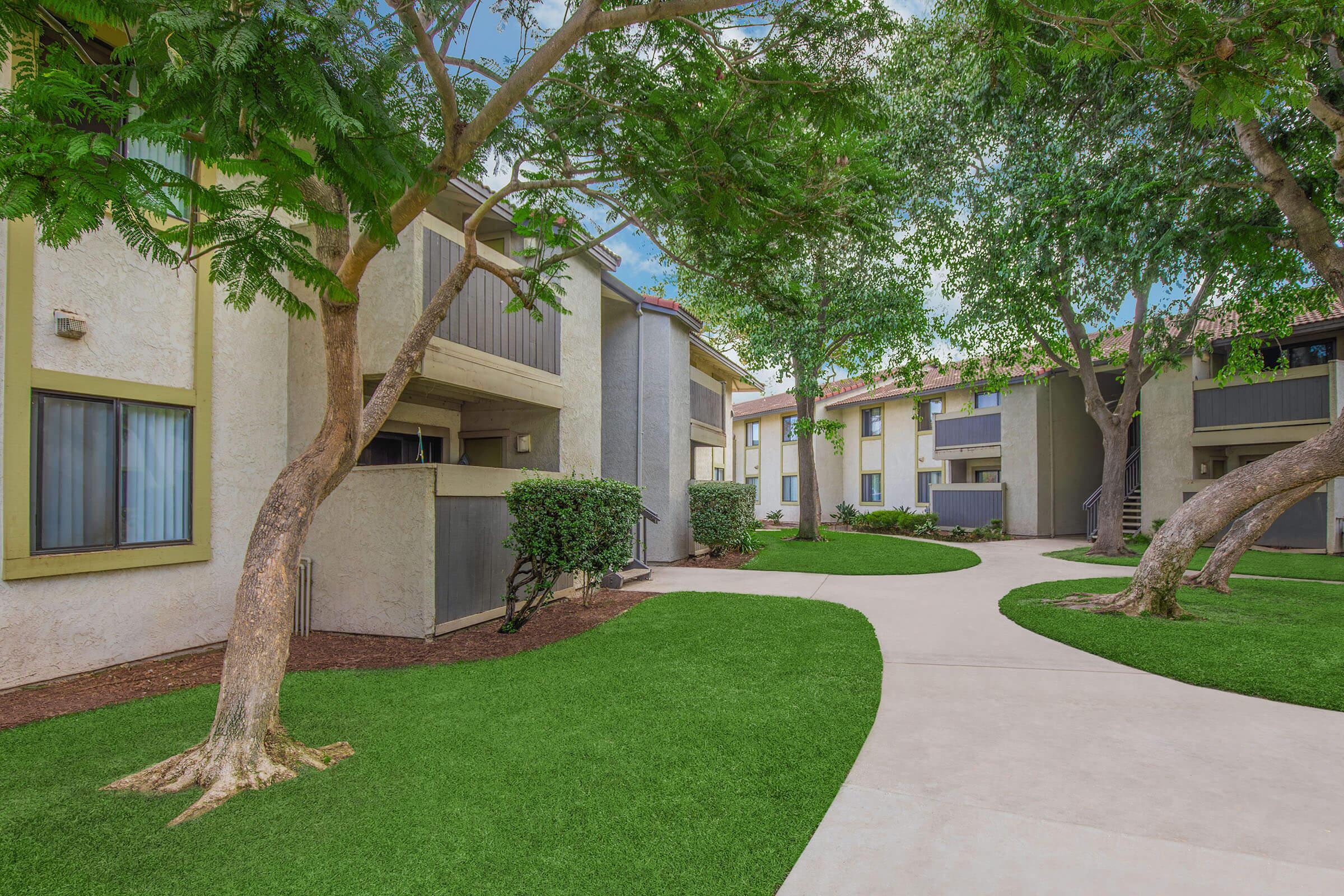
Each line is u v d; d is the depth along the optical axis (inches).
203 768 143.4
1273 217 373.7
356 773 147.5
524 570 349.4
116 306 241.9
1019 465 879.1
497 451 438.6
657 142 204.5
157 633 254.7
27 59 103.3
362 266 165.5
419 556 286.8
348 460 179.5
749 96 191.5
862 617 324.2
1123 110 418.9
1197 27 152.7
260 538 162.7
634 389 555.5
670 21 180.1
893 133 524.7
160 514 257.6
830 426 734.5
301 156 105.2
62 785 142.7
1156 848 116.3
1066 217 453.7
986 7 180.7
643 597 389.1
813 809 130.6
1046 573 503.8
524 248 386.0
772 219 221.3
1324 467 304.7
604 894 102.7
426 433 404.2
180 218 101.9
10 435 210.1
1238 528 398.9
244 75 93.7
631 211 239.6
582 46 192.9
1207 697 206.2
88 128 117.3
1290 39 155.3
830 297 677.9
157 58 100.6
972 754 160.1
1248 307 497.7
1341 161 305.4
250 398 294.0
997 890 103.4
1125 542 739.4
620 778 144.6
